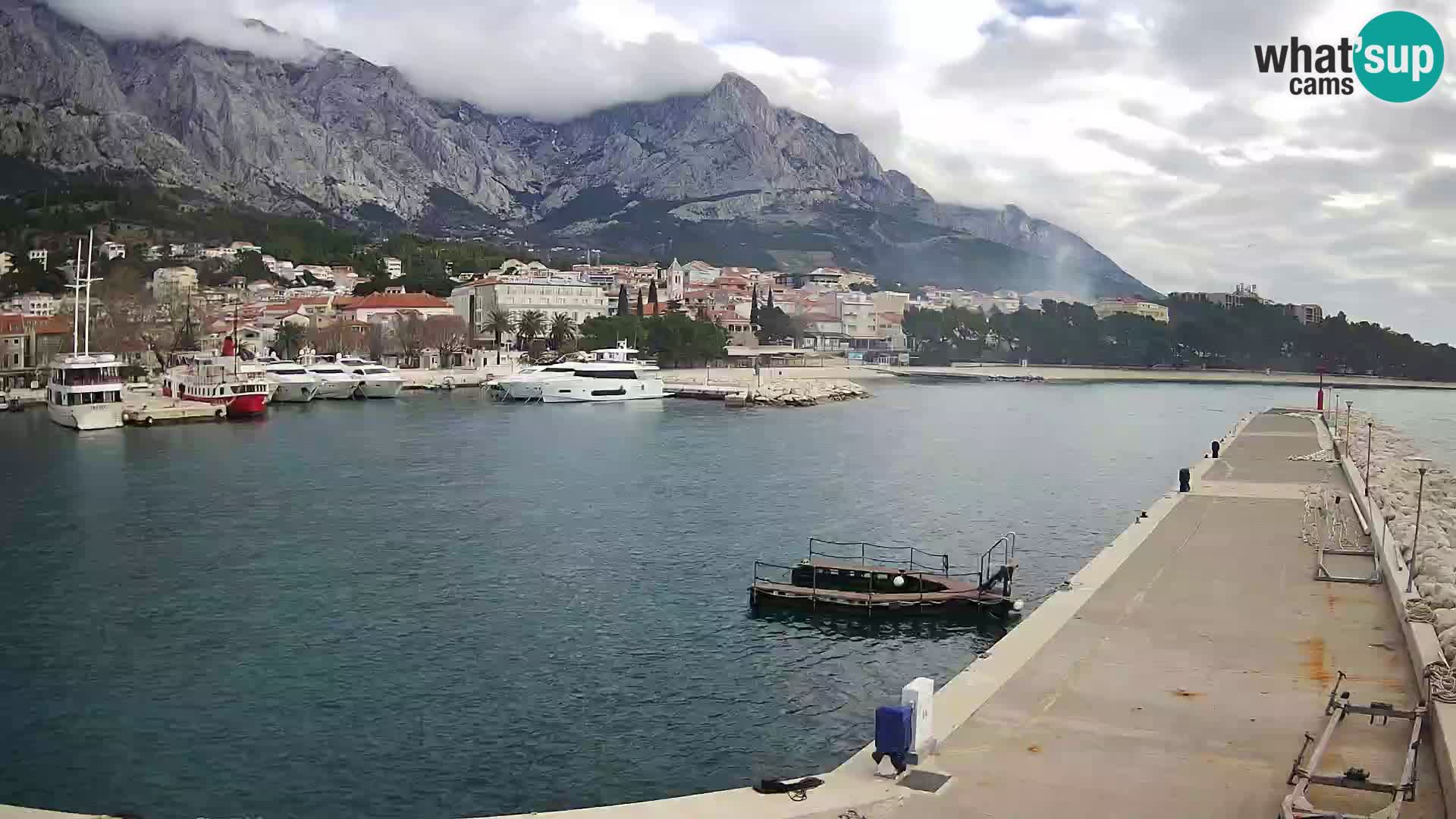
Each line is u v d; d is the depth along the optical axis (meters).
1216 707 30.89
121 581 61.06
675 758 36.84
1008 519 81.38
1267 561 51.12
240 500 88.38
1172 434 151.75
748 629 50.97
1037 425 165.75
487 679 44.44
